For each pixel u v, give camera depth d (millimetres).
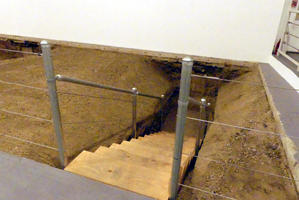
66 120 2859
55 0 4766
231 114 2877
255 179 1453
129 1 4277
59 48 5188
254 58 3920
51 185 1225
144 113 4012
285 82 2852
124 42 4645
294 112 2035
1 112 2820
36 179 1261
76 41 5008
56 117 1297
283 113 2010
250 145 1825
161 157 2186
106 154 1774
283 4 3471
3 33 5551
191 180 1673
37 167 1348
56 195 1162
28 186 1211
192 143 3480
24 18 5184
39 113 2896
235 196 1365
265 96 2662
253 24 3723
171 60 4434
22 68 4488
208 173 1669
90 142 2732
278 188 1341
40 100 3232
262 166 1544
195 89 4812
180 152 1093
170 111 5117
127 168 1519
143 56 4805
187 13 4016
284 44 3533
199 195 1476
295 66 3006
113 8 4434
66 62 4660
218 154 1868
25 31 5316
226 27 3885
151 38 4422
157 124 4582
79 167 1477
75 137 2658
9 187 1200
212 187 1496
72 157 2328
